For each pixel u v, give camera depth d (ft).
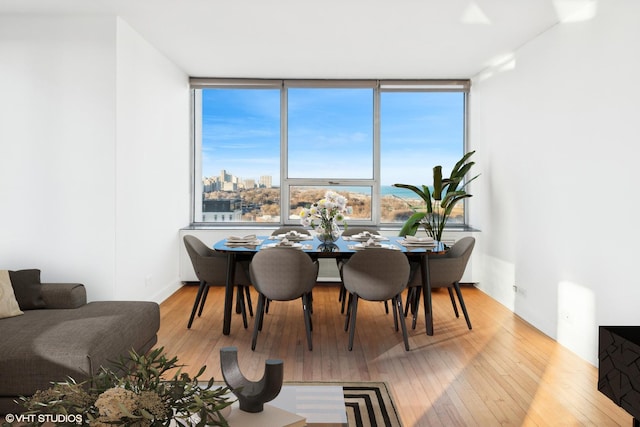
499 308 18.47
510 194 18.03
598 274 12.46
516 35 16.01
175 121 20.68
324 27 15.60
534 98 16.10
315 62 19.89
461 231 21.63
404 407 10.19
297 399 7.90
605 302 12.15
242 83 22.67
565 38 14.16
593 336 12.66
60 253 14.60
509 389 11.09
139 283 16.67
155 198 18.28
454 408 10.14
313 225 16.26
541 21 14.60
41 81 14.40
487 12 14.05
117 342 10.37
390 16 14.55
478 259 21.70
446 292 21.20
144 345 12.12
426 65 20.17
